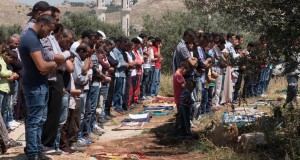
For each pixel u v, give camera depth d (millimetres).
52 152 7840
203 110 11805
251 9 7637
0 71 9664
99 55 11328
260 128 8875
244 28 8078
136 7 120500
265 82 16203
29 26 7102
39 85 6840
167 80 19000
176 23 25172
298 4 7465
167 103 15633
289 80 9953
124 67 13352
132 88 14641
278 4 7578
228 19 8391
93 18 35625
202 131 10039
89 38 9953
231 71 13789
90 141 9820
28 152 6957
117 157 8031
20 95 11383
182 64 9703
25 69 6824
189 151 8711
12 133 10211
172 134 10227
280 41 7602
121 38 13352
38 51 6605
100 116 11992
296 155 7285
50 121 7520
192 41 9852
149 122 12312
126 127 11648
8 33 39438
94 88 10289
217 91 13242
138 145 9555
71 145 8680
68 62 7922
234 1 7809
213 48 12164
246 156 7617
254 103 13797
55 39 7547
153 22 26703
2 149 7930
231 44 13281
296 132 8375
